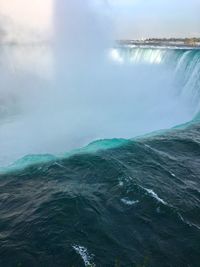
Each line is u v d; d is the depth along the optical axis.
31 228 11.90
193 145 19.17
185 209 12.68
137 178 14.98
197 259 10.25
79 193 13.88
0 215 12.85
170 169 16.14
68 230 11.66
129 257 10.36
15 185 15.24
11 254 10.66
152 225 11.80
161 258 10.30
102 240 11.12
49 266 10.16
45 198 13.78
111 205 13.04
